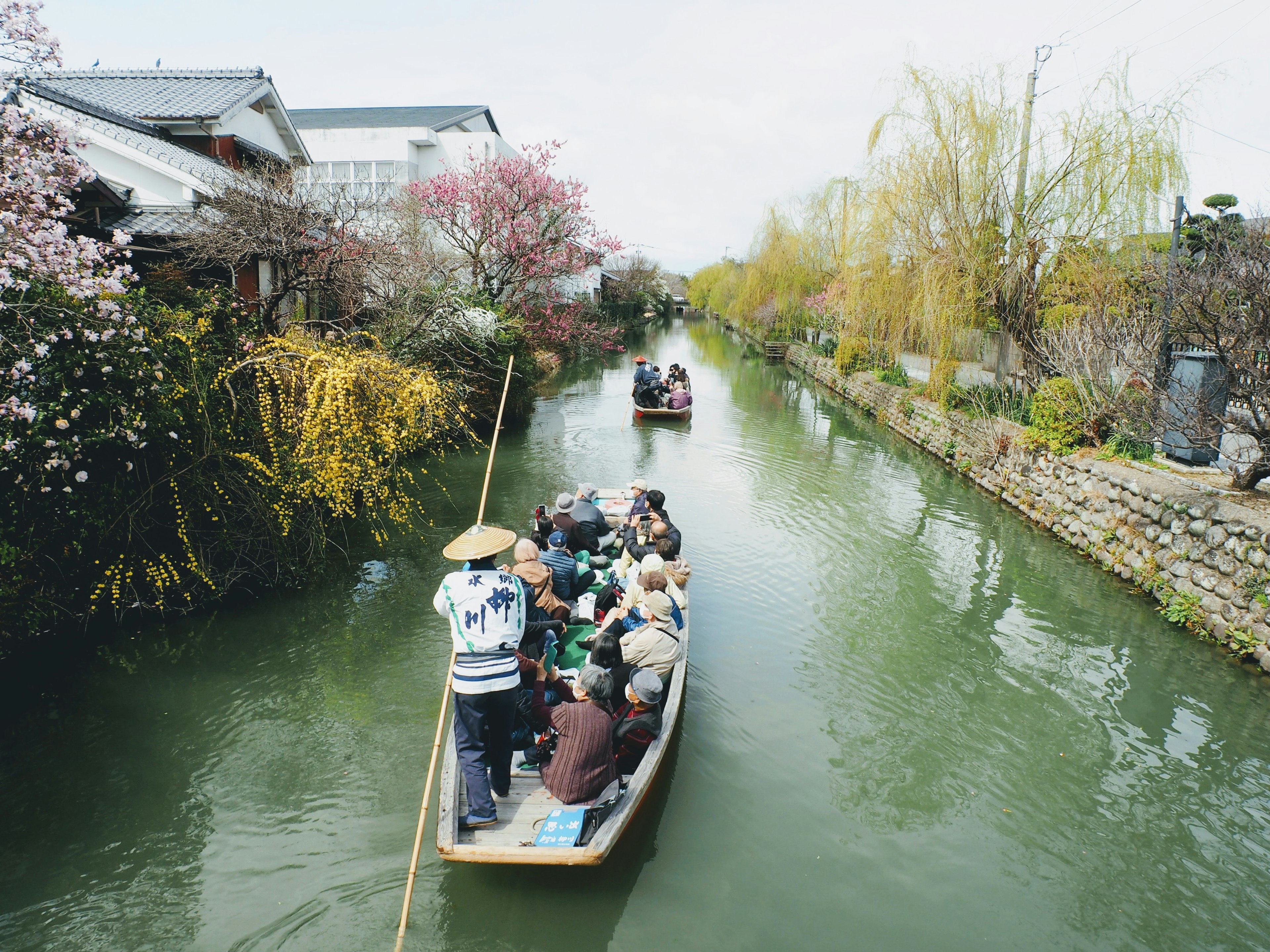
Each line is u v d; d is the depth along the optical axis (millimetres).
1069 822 4074
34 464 4691
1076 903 3525
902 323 13469
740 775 4352
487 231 14906
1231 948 3297
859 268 15211
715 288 50219
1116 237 10164
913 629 6273
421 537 7781
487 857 3223
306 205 8203
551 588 5207
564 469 10914
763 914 3387
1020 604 6801
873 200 13375
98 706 4781
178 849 3641
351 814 3896
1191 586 6473
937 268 11406
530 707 4023
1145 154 9781
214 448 5840
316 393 6113
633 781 3645
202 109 13070
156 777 4156
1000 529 8961
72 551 5258
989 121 10883
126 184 10891
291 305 9633
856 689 5336
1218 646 6043
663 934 3262
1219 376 7559
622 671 4215
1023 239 10750
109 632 5570
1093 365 8734
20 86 6895
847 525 8930
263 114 14781
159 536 5891
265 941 3139
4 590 4832
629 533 6762
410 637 5734
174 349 5664
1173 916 3467
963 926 3367
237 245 7996
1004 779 4414
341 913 3289
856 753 4609
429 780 3258
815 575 7367
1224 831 4035
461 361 11375
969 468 11281
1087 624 6418
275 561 6582
